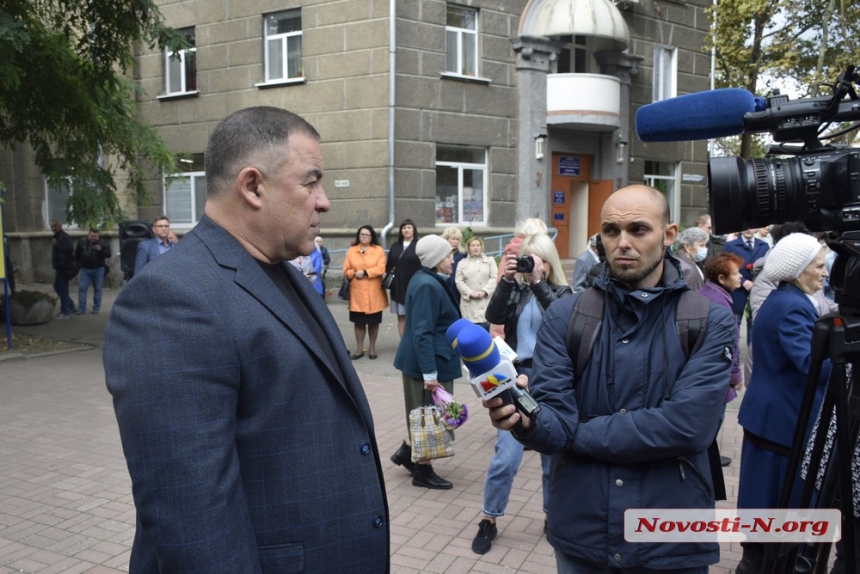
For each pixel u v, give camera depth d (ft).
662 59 59.88
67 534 13.00
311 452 5.18
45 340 33.47
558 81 50.60
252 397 5.01
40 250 60.70
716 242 32.89
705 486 6.75
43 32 31.94
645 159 58.90
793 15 59.57
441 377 15.31
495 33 48.55
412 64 45.11
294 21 47.52
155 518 4.48
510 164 50.01
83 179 34.09
